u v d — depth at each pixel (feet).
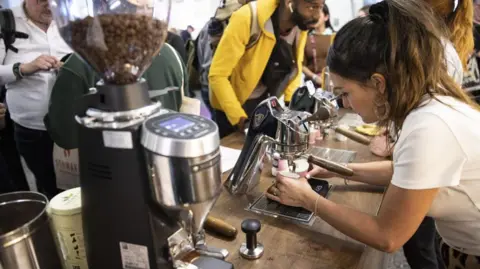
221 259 2.45
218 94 5.95
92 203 2.10
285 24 6.03
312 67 9.38
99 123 1.92
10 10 5.74
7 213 2.26
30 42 5.80
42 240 2.03
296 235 2.99
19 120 5.88
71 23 1.84
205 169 1.81
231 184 3.68
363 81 2.65
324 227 3.09
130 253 2.10
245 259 2.70
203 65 7.79
